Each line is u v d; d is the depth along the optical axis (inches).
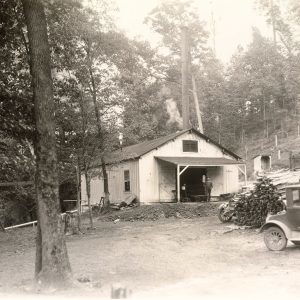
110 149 1005.8
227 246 598.2
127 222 1062.4
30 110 572.7
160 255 542.0
